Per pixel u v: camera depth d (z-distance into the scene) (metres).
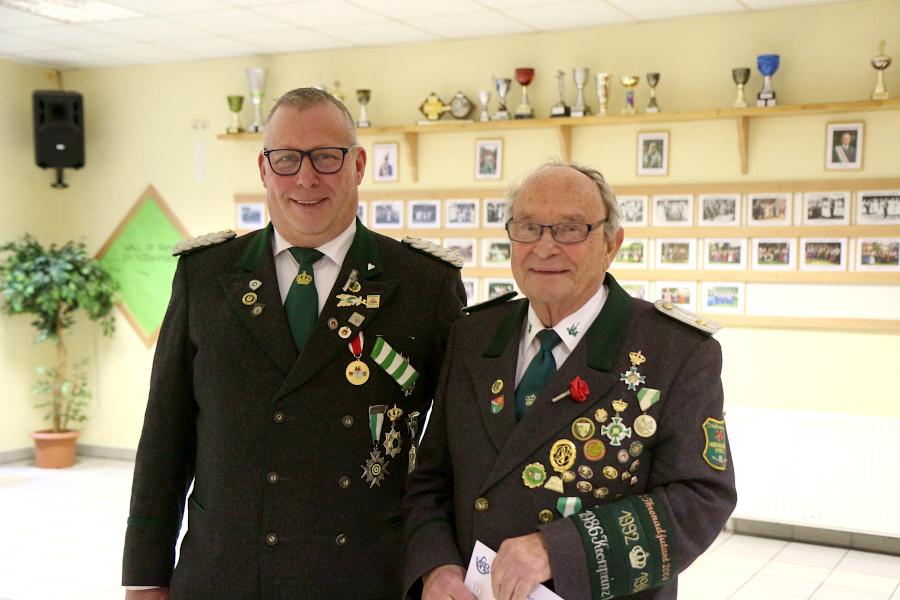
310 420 2.00
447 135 6.39
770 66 5.32
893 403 5.36
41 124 7.21
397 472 2.07
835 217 5.40
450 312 2.14
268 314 2.03
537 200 1.76
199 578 2.01
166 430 2.11
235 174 7.06
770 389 5.62
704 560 5.21
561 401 1.75
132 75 7.39
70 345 7.67
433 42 6.34
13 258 7.16
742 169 5.59
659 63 5.74
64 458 7.22
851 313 5.41
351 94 6.61
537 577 1.59
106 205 7.53
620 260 5.95
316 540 1.98
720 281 5.70
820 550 5.43
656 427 1.73
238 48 6.68
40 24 6.08
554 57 6.01
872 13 5.23
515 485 1.75
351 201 2.08
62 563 4.94
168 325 2.14
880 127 5.29
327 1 5.35
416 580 1.81
